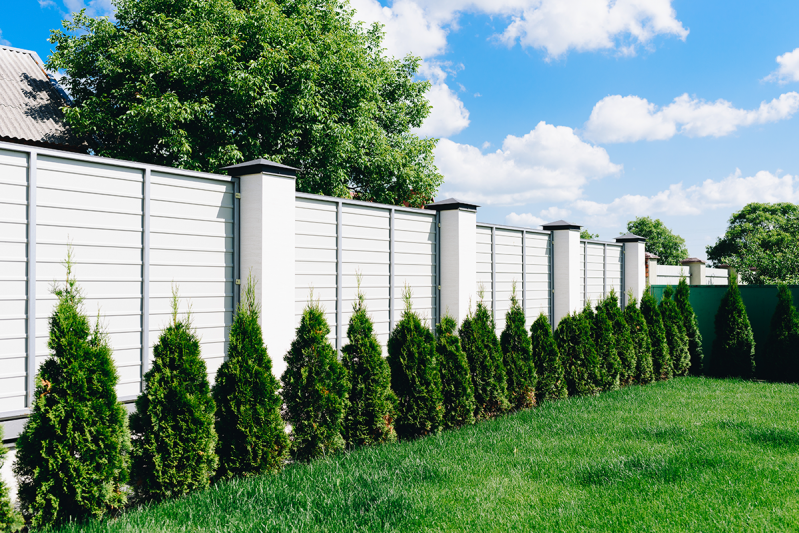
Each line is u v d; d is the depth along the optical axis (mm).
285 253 6066
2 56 13000
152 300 5223
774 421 6559
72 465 3484
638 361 9820
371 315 7645
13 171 4309
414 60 18359
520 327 7527
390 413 5730
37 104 11984
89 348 3703
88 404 3596
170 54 11547
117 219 4980
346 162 14297
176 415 4078
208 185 5738
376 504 3750
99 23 12469
